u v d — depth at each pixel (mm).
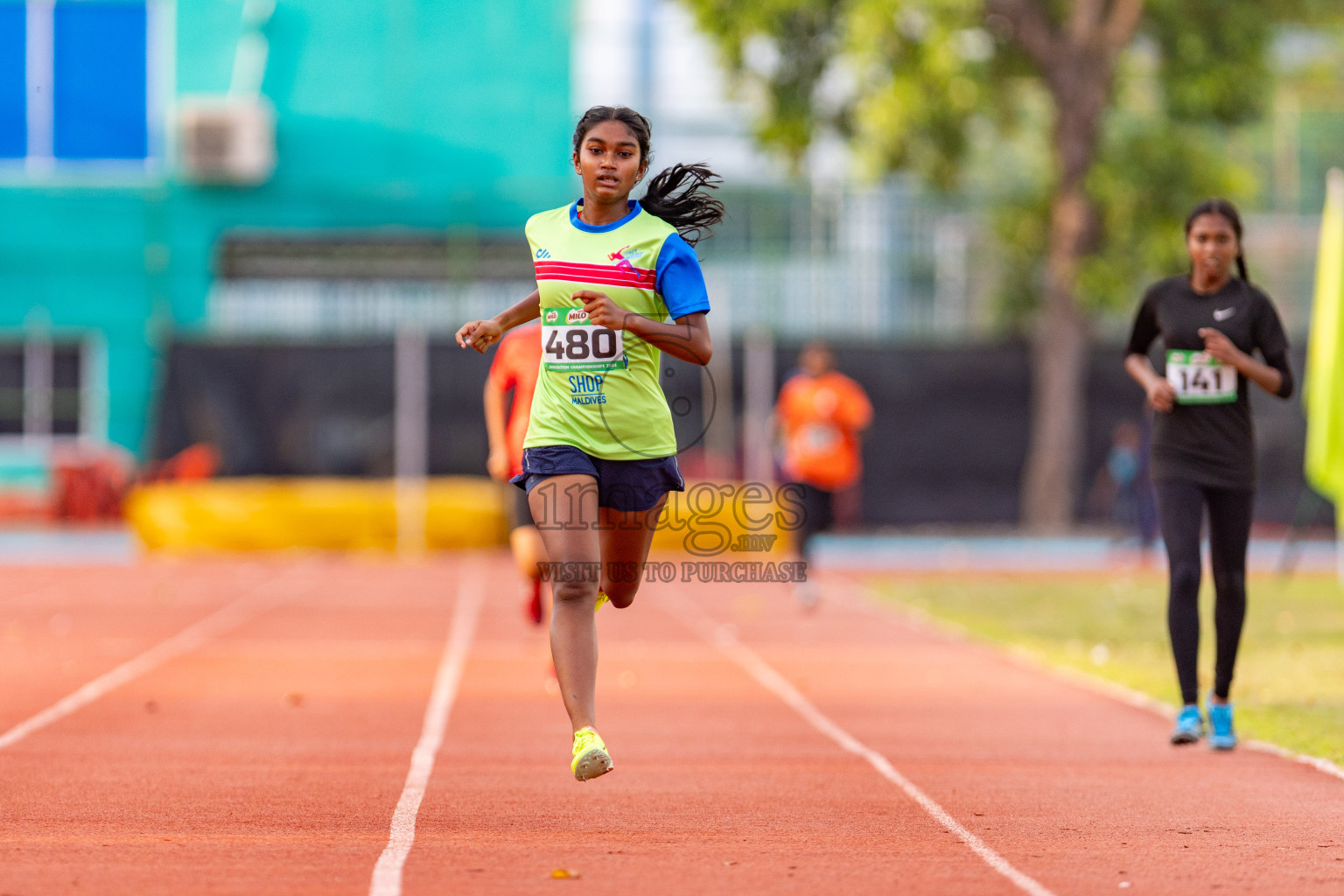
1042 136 96625
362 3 94000
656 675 33031
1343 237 42156
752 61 82938
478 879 15312
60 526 88938
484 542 74500
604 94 94750
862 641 39594
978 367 88750
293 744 23922
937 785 20703
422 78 94062
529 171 94250
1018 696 29672
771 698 29438
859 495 87938
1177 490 23281
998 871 15820
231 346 86750
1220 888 15086
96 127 93562
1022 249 90500
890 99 79188
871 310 91125
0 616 45938
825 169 94750
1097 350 88438
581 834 17562
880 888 15062
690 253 17188
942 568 69500
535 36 94375
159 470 85188
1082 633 39719
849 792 20234
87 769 21562
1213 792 20109
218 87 93562
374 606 49188
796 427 48219
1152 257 85812
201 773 21359
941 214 91500
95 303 93312
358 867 15836
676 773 21625
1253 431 23359
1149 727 25781
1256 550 78250
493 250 93375
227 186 93312
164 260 93312
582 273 17125
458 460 85812
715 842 17172
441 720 26453
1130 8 83812
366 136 93812
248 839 17156
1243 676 30562
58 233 93125
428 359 86562
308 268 93188
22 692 29781
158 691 30062
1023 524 88375
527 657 36062
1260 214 95000
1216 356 22578
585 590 16953
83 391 93312
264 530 73062
